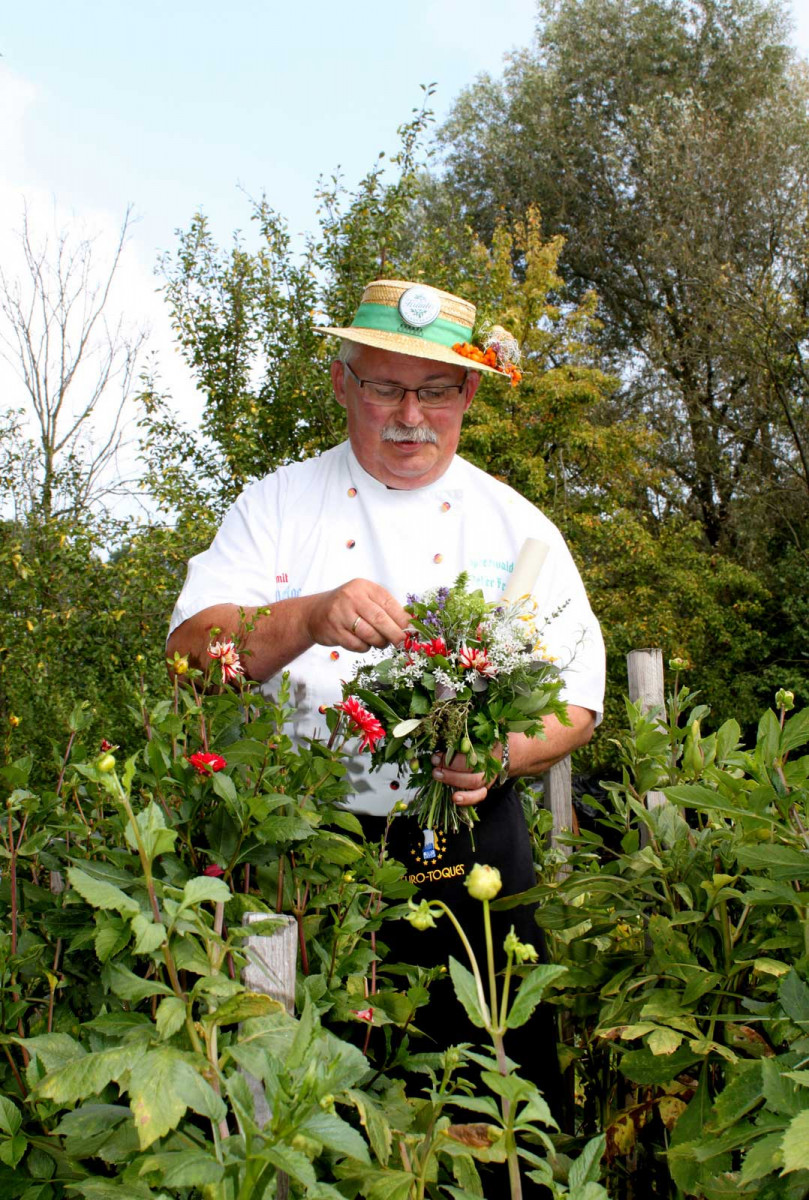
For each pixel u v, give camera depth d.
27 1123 1.20
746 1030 1.51
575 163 17.00
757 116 15.34
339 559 1.97
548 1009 1.86
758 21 16.70
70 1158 1.08
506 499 2.05
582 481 12.62
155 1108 0.84
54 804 1.42
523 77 17.78
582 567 11.48
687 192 14.64
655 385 15.65
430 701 1.55
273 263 7.47
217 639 1.59
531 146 17.31
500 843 1.83
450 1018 1.76
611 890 1.72
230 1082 0.83
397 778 1.79
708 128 15.18
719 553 14.56
